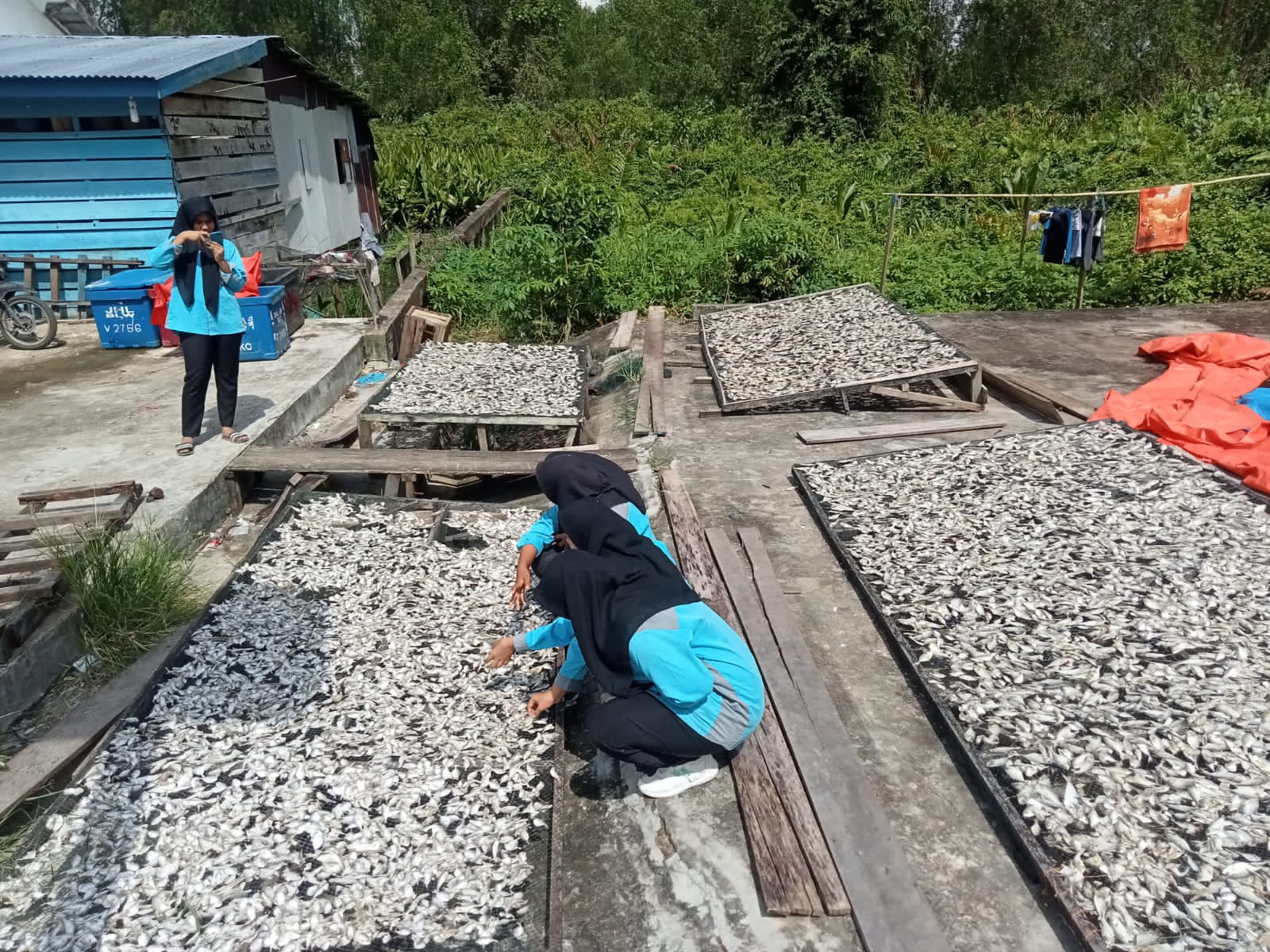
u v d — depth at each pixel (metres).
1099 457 6.05
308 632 4.55
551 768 3.58
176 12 33.41
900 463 6.25
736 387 8.05
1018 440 6.47
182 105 10.10
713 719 3.24
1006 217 15.90
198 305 6.00
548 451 6.48
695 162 22.00
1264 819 3.03
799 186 19.83
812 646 4.33
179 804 3.39
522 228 11.27
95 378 8.02
